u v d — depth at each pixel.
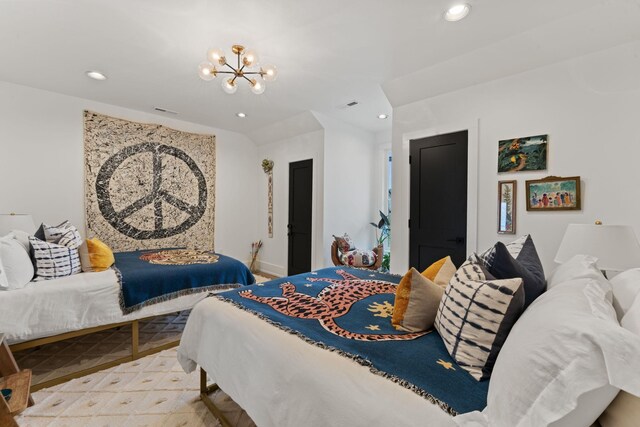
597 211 2.22
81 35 2.30
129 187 4.09
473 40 2.34
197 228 4.80
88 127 3.73
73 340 2.55
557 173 2.38
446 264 1.64
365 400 0.88
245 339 1.33
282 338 1.22
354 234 4.88
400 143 3.44
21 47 2.48
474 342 1.01
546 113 2.43
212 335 1.53
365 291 1.92
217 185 5.04
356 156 4.86
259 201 5.59
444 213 3.07
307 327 1.33
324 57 2.62
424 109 3.20
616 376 0.58
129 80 3.13
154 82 3.18
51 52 2.56
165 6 1.95
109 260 2.63
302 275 2.36
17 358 2.23
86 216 3.75
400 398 0.85
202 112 4.19
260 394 1.16
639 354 0.58
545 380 0.67
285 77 3.02
